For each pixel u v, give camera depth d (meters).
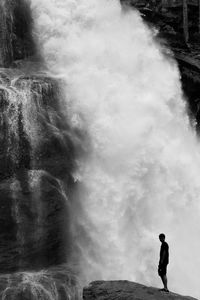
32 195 18.44
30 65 23.28
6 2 23.95
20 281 16.53
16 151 18.97
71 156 20.14
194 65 26.09
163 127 22.47
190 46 28.89
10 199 18.11
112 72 22.95
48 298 16.38
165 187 21.27
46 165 19.33
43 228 18.30
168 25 29.03
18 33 24.28
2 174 18.56
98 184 20.19
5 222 17.94
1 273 17.41
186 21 28.78
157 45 25.83
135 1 28.47
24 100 19.61
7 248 17.77
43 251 18.19
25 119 19.45
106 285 13.92
